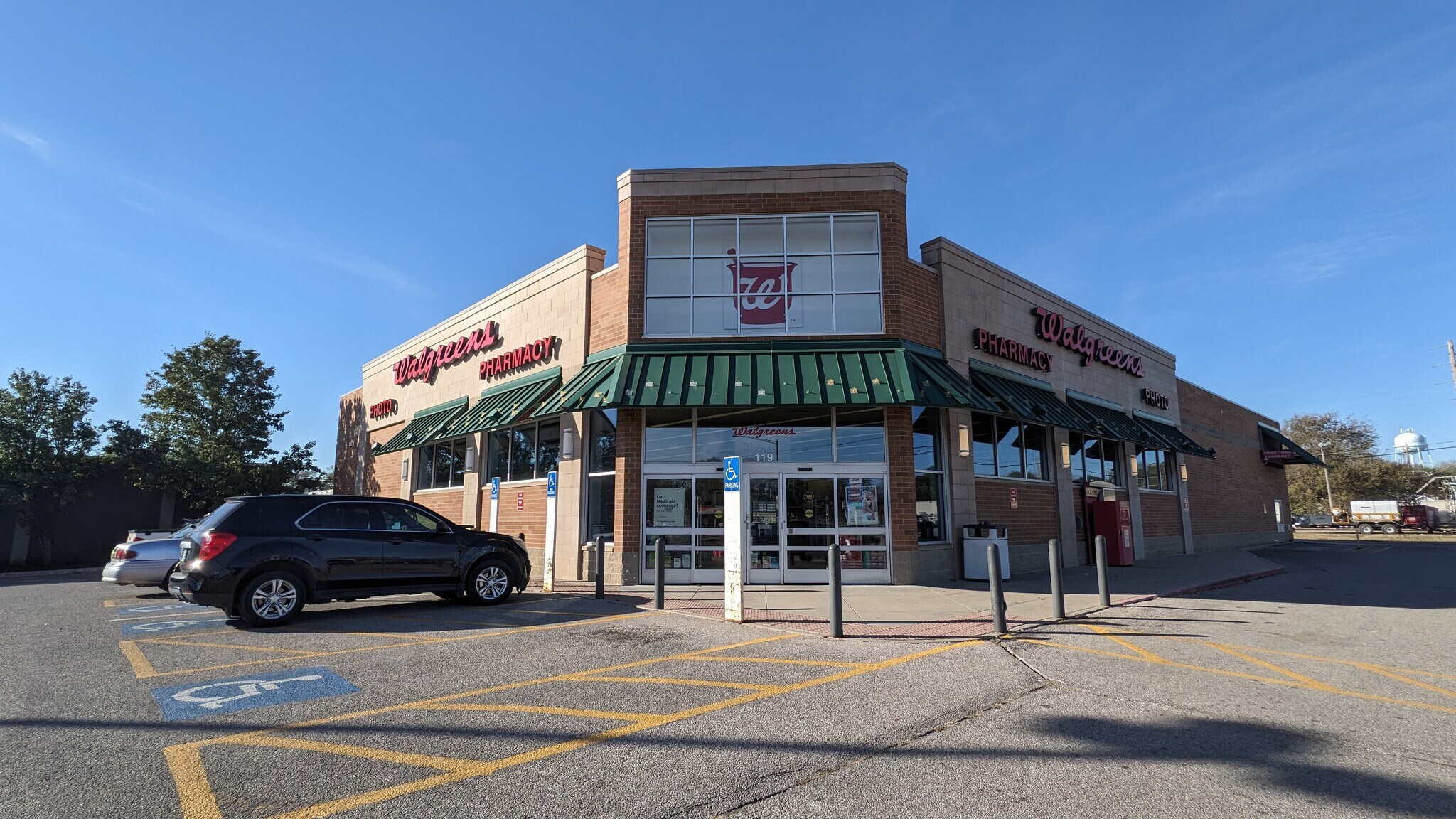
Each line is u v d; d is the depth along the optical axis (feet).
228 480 87.81
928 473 47.60
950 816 12.09
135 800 12.44
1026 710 18.10
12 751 14.83
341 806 12.27
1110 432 59.47
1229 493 92.32
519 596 39.88
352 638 27.22
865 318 46.19
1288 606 36.14
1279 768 14.25
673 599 37.60
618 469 45.55
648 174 47.88
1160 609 34.88
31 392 79.66
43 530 79.51
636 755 14.85
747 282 46.73
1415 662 23.65
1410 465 229.66
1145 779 13.66
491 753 14.90
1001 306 55.98
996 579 28.48
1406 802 12.64
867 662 23.40
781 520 44.80
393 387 80.48
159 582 42.70
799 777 13.75
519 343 58.90
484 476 60.64
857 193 47.42
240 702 18.54
